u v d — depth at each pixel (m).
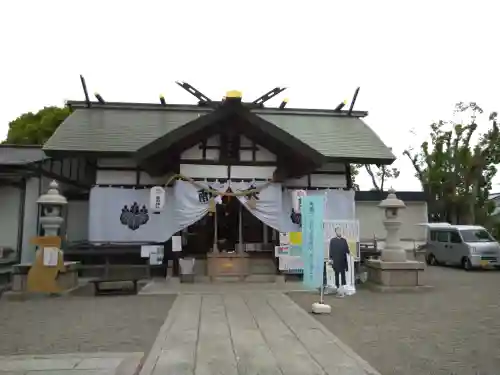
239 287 11.62
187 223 12.80
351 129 17.05
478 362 5.31
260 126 12.33
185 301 9.48
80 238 15.12
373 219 24.67
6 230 13.55
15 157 15.61
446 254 19.55
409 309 8.83
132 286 11.90
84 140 14.47
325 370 4.88
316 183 14.85
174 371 4.81
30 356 5.50
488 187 29.20
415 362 5.30
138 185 14.07
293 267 13.10
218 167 13.59
